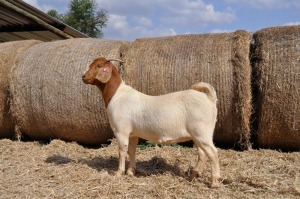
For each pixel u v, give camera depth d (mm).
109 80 5012
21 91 7578
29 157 6293
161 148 6574
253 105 6418
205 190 4516
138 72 6812
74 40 7871
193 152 6312
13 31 14273
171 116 4531
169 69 6613
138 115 4754
